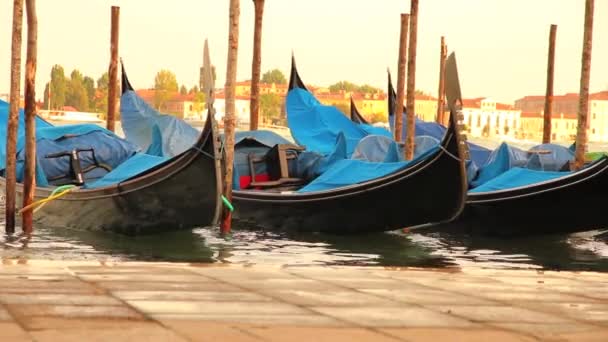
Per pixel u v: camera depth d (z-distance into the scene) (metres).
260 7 26.91
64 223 18.53
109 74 27.73
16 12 16.45
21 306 5.93
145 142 25.05
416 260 16.61
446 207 17.64
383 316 5.92
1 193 22.08
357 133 26.73
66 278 7.42
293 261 15.91
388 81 32.25
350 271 8.57
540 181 18.58
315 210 18.89
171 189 16.98
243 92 171.88
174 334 5.04
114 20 27.53
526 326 5.73
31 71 16.59
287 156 21.91
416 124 28.53
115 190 17.34
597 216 18.64
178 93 167.88
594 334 5.49
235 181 20.48
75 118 109.69
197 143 16.58
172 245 17.27
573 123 176.62
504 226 19.36
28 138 16.89
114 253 16.05
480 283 7.97
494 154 23.19
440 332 5.39
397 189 17.89
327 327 5.42
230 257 16.09
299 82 28.36
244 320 5.59
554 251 18.31
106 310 5.85
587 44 21.73
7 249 15.88
